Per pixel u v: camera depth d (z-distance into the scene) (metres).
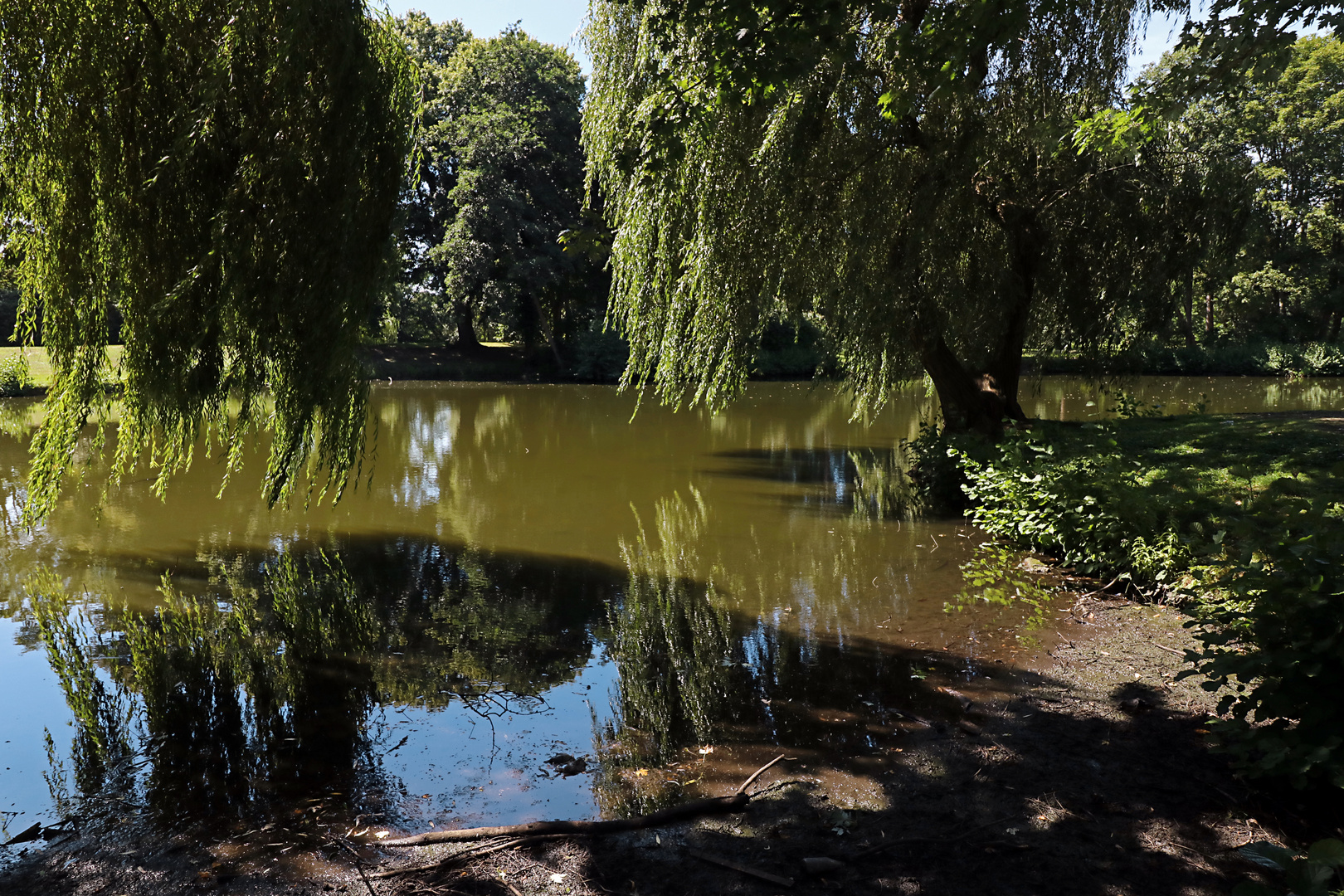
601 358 36.69
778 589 7.42
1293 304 38.56
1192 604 5.73
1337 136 34.62
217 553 8.58
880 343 10.83
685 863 3.32
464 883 3.21
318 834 3.60
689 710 4.93
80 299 5.74
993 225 11.68
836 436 18.22
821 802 3.80
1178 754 4.11
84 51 5.43
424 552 8.70
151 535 9.24
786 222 10.17
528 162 35.41
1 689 5.27
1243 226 11.54
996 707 4.83
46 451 6.02
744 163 9.82
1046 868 3.22
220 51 5.51
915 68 6.75
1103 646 5.69
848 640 6.09
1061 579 7.38
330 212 5.82
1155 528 6.89
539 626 6.48
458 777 4.13
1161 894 3.04
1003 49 10.21
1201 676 5.04
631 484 12.67
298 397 6.02
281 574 7.84
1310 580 3.49
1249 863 3.20
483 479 13.01
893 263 10.16
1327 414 14.50
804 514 10.60
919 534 9.40
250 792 3.99
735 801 3.77
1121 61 11.09
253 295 5.72
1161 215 11.17
